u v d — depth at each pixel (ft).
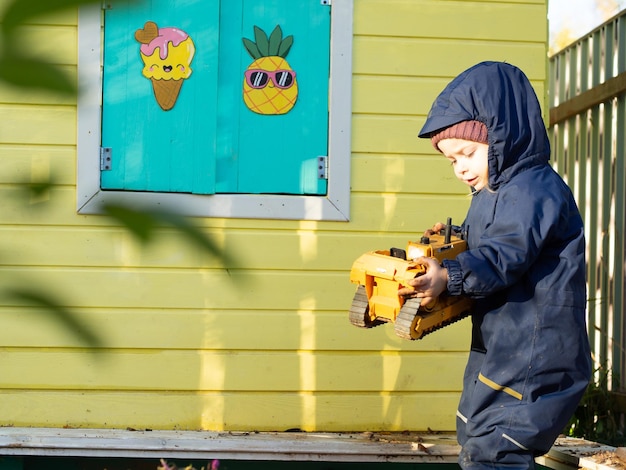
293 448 11.07
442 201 12.51
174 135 12.05
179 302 12.10
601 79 20.22
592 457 10.77
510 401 8.62
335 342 12.30
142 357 12.09
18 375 11.93
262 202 12.14
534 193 8.50
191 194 12.07
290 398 12.25
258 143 12.19
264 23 12.19
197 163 12.07
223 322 12.17
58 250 11.93
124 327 12.05
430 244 9.07
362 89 12.37
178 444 11.06
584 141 21.08
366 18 12.37
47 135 11.92
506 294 8.78
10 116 11.86
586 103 20.42
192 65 12.04
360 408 12.35
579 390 8.66
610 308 19.19
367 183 12.37
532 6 12.69
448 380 12.50
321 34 12.28
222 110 12.13
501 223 8.49
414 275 8.40
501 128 8.61
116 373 12.06
